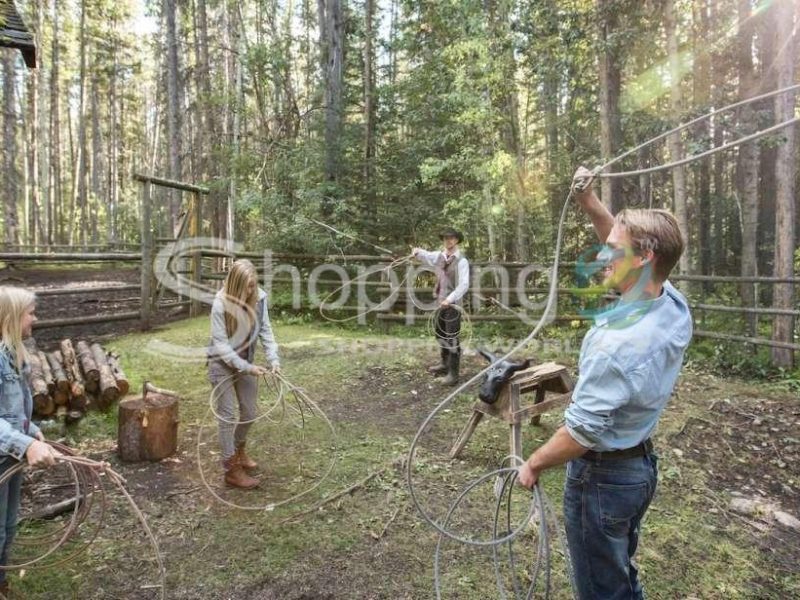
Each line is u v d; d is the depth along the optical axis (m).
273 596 2.33
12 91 19.03
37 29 22.77
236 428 3.31
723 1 9.80
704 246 14.73
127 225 29.47
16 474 2.13
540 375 3.52
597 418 1.39
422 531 2.85
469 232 10.54
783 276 6.44
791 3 6.66
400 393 5.18
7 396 1.96
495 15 8.75
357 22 13.07
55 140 24.88
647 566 2.63
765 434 4.42
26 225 26.05
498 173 8.42
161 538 2.71
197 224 8.72
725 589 2.50
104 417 4.18
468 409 4.73
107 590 2.32
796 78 8.32
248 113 11.89
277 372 3.25
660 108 9.38
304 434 4.10
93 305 9.67
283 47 11.45
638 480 1.55
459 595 2.37
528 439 4.12
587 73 9.90
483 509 3.08
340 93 10.54
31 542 2.52
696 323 7.50
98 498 3.06
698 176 14.58
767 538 2.97
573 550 1.64
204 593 2.33
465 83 8.67
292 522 2.90
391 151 11.15
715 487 3.55
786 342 6.23
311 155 9.81
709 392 5.41
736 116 9.24
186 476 3.39
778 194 6.57
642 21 8.02
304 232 8.84
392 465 3.57
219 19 19.11
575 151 10.59
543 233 10.55
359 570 2.51
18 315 1.98
